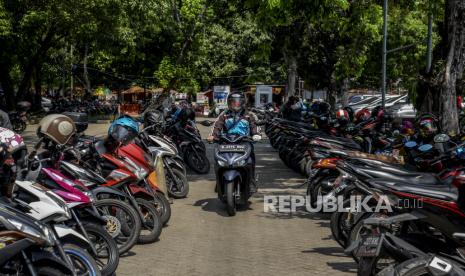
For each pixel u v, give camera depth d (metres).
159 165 8.95
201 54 35.19
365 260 4.66
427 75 10.67
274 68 48.78
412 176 5.89
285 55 27.12
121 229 6.59
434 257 4.04
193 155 13.00
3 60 27.61
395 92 44.69
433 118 8.75
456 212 4.94
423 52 34.97
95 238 5.91
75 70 48.28
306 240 7.50
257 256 6.75
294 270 6.21
